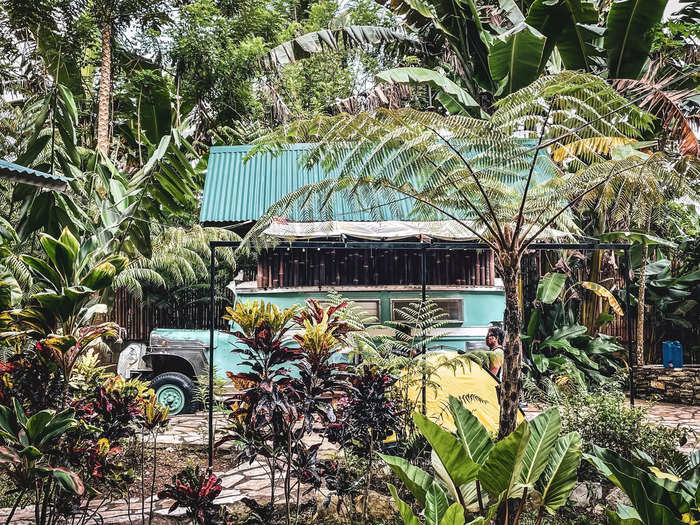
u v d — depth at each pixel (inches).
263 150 209.9
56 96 290.2
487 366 261.9
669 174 165.8
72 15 407.2
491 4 446.9
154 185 318.7
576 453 136.9
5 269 200.1
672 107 327.6
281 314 150.7
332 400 162.4
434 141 170.6
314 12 836.0
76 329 153.9
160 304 499.8
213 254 220.1
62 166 293.9
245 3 641.0
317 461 151.3
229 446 253.3
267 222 193.9
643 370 448.5
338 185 179.0
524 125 179.0
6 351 215.6
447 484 134.0
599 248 252.1
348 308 218.4
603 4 418.6
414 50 454.6
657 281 500.4
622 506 135.0
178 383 327.6
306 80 772.0
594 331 441.4
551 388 257.6
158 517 167.3
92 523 162.6
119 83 511.5
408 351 224.5
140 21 443.5
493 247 171.5
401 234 302.7
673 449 178.5
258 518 148.9
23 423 134.7
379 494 181.6
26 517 163.8
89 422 153.0
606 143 208.1
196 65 584.1
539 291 405.7
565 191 174.7
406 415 199.3
